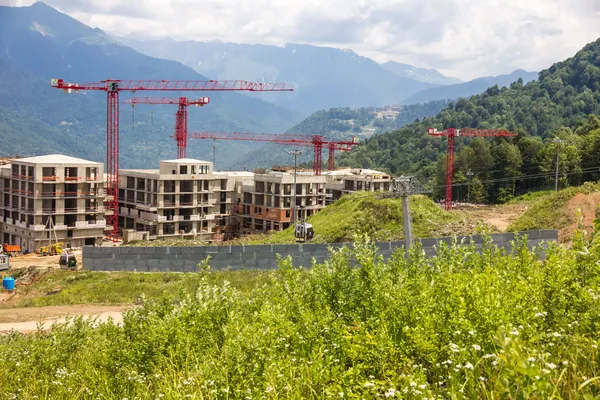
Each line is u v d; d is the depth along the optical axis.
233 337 11.43
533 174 156.12
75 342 18.70
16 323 35.97
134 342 13.68
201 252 56.53
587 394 5.91
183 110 181.88
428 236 66.50
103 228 111.25
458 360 7.43
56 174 105.38
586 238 10.29
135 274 56.16
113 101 146.00
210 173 128.00
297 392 8.21
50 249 98.44
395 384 7.34
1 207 111.12
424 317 9.04
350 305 12.16
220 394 9.32
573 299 9.21
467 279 10.71
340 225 75.94
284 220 125.44
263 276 45.44
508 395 5.52
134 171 128.38
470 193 161.50
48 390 14.40
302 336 10.48
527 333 7.90
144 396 11.23
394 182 48.47
